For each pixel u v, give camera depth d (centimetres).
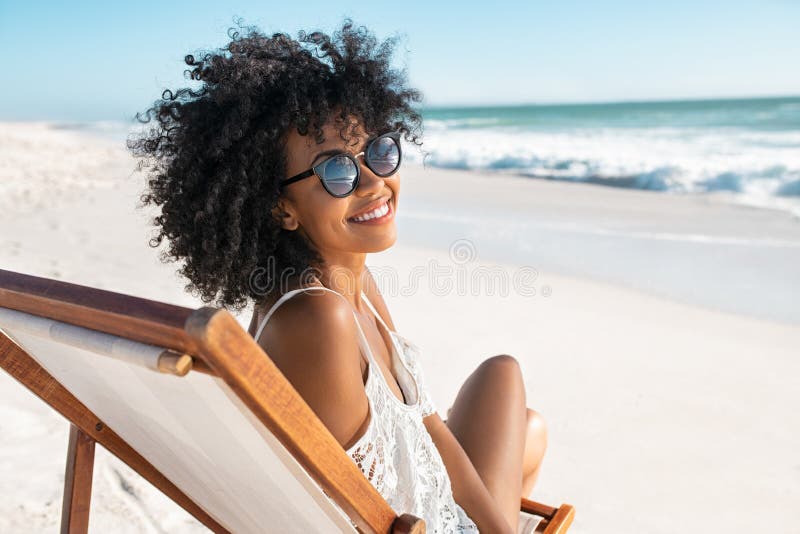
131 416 134
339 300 140
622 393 402
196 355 89
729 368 435
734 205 1041
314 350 134
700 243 760
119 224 841
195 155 156
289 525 141
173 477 160
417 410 163
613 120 3669
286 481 119
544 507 192
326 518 126
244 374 88
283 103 152
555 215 955
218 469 132
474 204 1068
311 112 151
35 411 341
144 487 281
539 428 213
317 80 154
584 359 451
